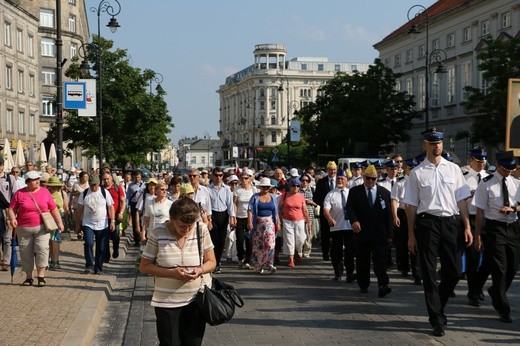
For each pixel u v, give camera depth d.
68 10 65.81
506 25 48.28
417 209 8.95
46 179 14.87
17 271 13.88
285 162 74.00
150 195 13.70
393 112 54.25
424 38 61.69
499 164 9.32
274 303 10.74
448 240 8.80
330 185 16.39
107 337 8.73
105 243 14.03
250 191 15.70
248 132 154.00
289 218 15.47
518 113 13.65
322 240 16.52
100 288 11.82
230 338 8.37
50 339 7.79
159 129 40.16
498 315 9.68
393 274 14.12
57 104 22.36
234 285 12.69
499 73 35.50
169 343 5.75
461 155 54.84
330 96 56.03
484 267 10.20
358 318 9.51
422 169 8.94
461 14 54.66
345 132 53.56
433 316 8.45
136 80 38.78
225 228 14.64
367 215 11.44
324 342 8.09
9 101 49.56
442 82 58.38
